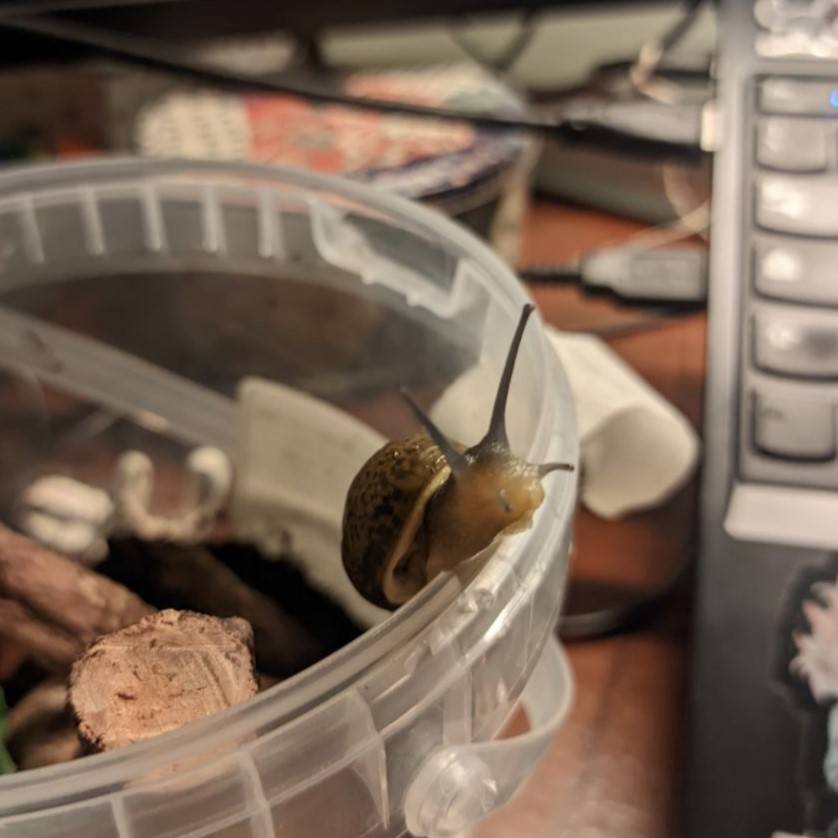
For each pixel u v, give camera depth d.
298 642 0.16
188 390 0.21
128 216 0.20
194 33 0.30
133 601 0.16
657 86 0.32
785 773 0.15
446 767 0.12
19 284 0.20
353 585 0.15
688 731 0.16
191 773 0.11
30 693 0.15
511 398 0.14
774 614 0.17
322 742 0.11
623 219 0.30
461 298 0.17
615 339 0.26
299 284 0.19
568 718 0.18
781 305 0.20
